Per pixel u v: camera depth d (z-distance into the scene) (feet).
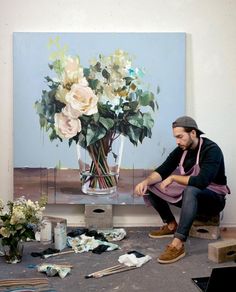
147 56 11.00
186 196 8.84
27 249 9.41
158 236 10.26
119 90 11.05
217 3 11.09
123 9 11.07
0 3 11.04
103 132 11.10
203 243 9.75
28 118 11.13
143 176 11.20
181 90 11.05
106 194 11.19
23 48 10.99
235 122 11.38
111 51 10.99
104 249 9.18
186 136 9.39
